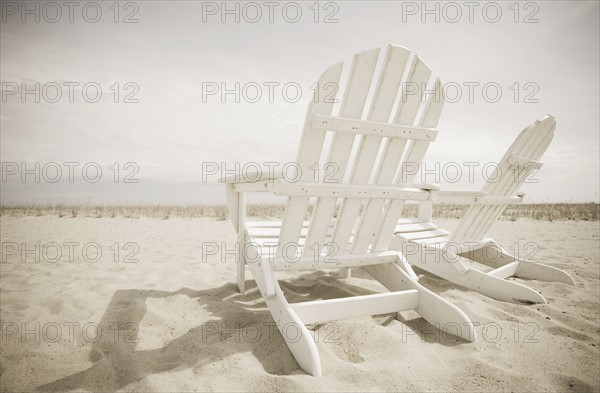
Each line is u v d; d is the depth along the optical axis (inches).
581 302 96.3
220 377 56.6
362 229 83.0
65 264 134.3
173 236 218.2
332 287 105.0
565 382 57.6
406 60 65.8
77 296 95.3
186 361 62.2
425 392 54.1
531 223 308.5
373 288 108.4
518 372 60.7
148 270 126.3
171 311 87.3
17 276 116.0
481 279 101.8
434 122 75.8
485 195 99.1
